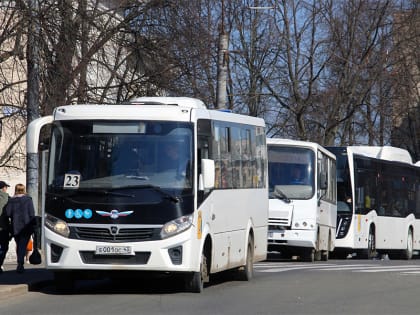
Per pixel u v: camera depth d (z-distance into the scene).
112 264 23.45
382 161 54.94
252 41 78.06
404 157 59.53
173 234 23.50
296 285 27.92
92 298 23.44
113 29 40.00
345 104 77.94
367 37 76.94
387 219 55.19
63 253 23.64
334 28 77.38
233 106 75.56
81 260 23.55
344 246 50.41
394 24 77.06
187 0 41.75
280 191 43.88
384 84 80.50
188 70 42.31
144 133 24.34
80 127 24.47
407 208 58.62
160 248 23.44
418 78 85.69
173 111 24.58
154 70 41.66
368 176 52.62
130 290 26.00
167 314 19.86
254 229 30.86
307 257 44.31
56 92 36.34
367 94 79.81
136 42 41.31
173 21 41.62
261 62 78.44
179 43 41.72
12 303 22.39
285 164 44.12
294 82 76.62
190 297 23.73
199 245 24.28
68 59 37.16
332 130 77.44
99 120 24.48
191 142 24.34
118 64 41.31
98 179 23.89
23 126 37.44
